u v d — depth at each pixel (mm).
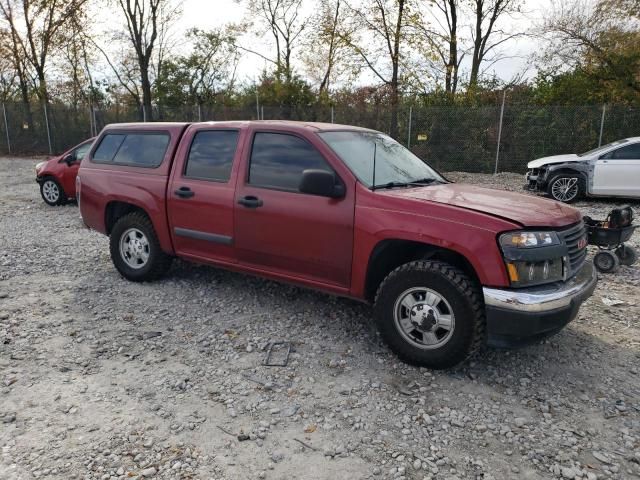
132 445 3094
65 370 3977
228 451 3055
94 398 3592
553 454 3059
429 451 3078
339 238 4297
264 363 4102
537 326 3559
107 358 4184
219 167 5152
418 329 3947
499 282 3609
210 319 4969
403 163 5062
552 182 12281
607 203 12211
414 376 3928
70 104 26781
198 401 3578
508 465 2965
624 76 18531
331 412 3459
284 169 4695
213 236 5148
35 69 28531
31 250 7551
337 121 20922
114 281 6070
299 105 24047
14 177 17375
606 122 17172
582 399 3656
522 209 3945
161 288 5812
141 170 5781
